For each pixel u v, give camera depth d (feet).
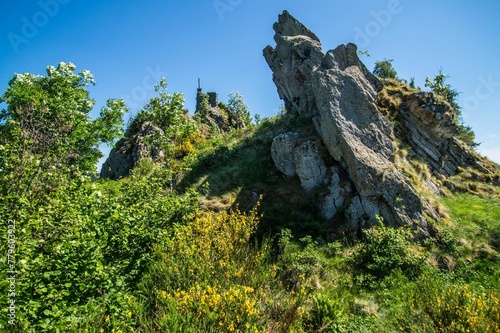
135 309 17.02
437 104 51.55
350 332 20.34
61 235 16.30
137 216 23.53
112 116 45.39
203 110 129.59
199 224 27.22
